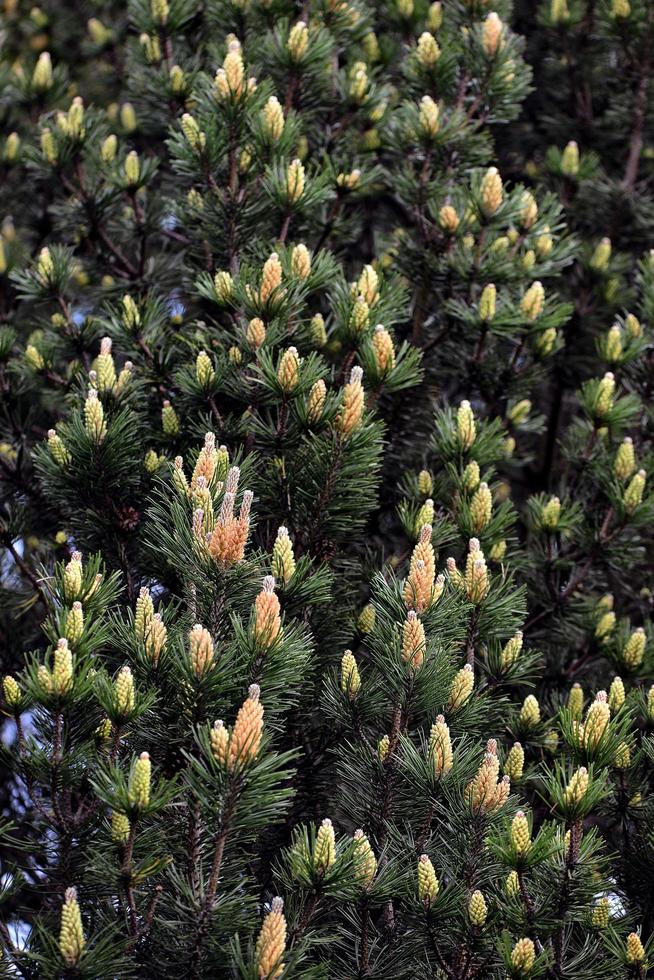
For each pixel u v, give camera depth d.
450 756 2.73
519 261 4.11
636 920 3.14
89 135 4.41
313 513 3.29
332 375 3.40
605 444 4.30
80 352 4.07
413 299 4.36
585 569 4.00
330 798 3.37
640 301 5.07
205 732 2.39
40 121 4.46
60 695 2.47
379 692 3.02
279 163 3.83
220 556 2.60
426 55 4.33
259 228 3.96
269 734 2.43
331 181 4.14
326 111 4.63
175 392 3.76
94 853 2.52
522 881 2.62
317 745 3.40
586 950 2.88
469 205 4.05
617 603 4.71
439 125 4.13
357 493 3.29
